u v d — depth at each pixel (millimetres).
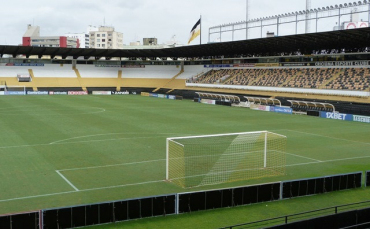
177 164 26094
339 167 26391
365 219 15453
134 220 16531
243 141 33531
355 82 63688
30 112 54312
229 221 16625
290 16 77500
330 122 48875
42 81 95938
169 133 38844
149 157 28219
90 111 57188
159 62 110312
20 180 22156
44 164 25859
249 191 18797
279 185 19516
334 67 72625
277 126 45000
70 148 31031
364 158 29172
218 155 28531
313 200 19516
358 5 63375
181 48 87875
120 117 51062
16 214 14375
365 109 53938
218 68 98875
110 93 97125
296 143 34531
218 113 57688
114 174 23719
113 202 16141
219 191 18156
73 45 198375
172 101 78812
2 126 41406
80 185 21391
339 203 19078
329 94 63812
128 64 109312
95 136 36500
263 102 69250
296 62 80312
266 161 27328
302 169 25703
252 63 90188
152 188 21078
